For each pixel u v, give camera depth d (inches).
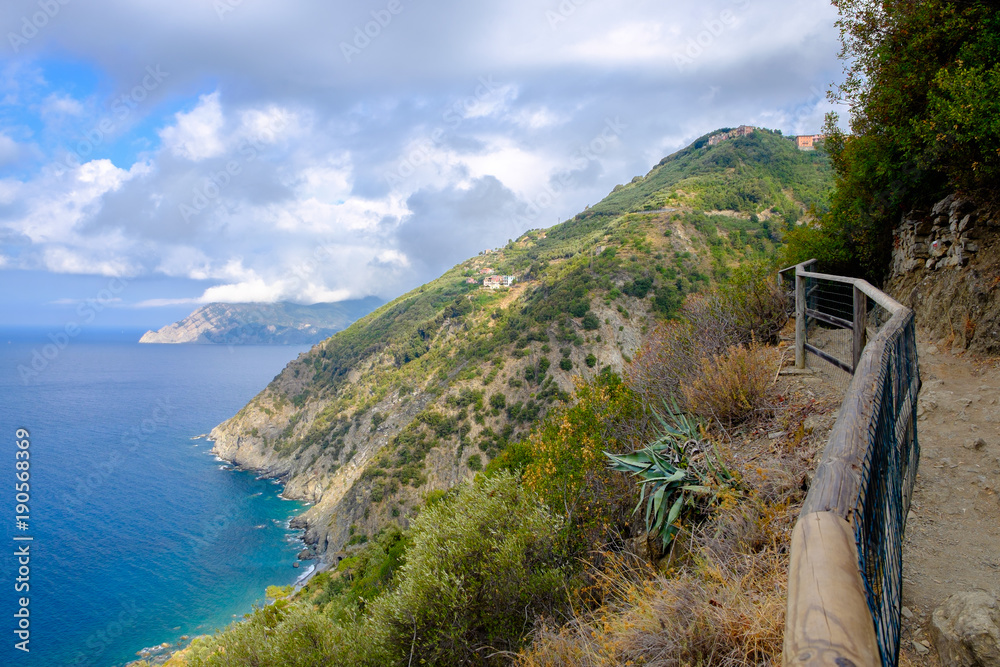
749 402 192.1
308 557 2704.2
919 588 98.5
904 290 270.8
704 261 3250.5
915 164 257.8
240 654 253.1
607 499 206.2
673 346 260.7
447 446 2691.9
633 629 114.2
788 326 287.6
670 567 144.3
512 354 2994.6
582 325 2920.8
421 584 220.1
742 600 97.8
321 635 251.1
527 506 235.3
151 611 2146.9
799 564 37.8
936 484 134.0
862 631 30.2
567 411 257.0
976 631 73.7
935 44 247.8
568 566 204.2
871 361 78.7
